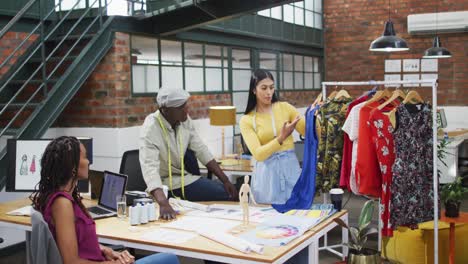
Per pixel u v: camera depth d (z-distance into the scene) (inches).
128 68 202.7
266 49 308.8
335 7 370.9
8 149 137.6
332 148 133.3
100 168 200.7
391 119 122.7
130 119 204.1
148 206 114.0
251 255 89.0
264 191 132.3
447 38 337.1
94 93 199.9
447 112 338.3
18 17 147.1
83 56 178.9
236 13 184.9
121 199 120.0
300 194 128.0
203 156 144.1
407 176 125.1
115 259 93.7
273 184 131.5
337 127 133.0
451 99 339.6
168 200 126.9
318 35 370.9
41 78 193.0
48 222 83.4
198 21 198.1
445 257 149.0
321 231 105.8
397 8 350.3
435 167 129.7
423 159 130.3
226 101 271.1
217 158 226.1
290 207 126.3
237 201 140.6
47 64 193.8
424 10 342.6
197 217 117.1
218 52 264.8
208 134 254.1
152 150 129.6
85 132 203.2
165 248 97.8
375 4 356.8
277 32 315.0
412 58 348.8
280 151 133.5
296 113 137.2
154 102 218.7
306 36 352.8
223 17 188.9
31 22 195.6
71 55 195.9
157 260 91.7
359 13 362.9
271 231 102.2
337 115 133.4
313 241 102.3
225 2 186.7
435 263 133.5
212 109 216.2
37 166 137.2
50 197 84.4
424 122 129.8
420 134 128.7
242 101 288.4
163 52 224.7
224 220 113.4
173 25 205.8
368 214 115.0
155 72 220.1
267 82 129.1
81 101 203.0
